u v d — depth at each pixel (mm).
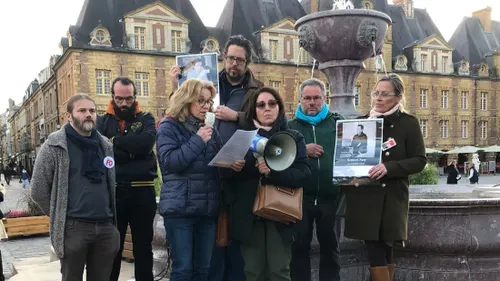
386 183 3568
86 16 35438
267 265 3477
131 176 4016
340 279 4480
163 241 5047
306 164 3451
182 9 39969
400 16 51969
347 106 6656
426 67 49219
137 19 36000
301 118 4074
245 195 3439
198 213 3316
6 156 112312
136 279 4172
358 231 3578
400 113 3652
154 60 36469
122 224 4160
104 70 34906
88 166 3471
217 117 3658
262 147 3309
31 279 5812
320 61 6883
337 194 3980
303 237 4004
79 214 3408
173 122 3424
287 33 41750
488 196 6031
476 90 52062
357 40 6258
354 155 3555
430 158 47500
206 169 3379
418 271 4324
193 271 3498
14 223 11312
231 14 42250
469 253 4250
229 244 3840
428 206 4219
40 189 3395
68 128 3506
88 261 3615
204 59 3955
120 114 4066
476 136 52125
